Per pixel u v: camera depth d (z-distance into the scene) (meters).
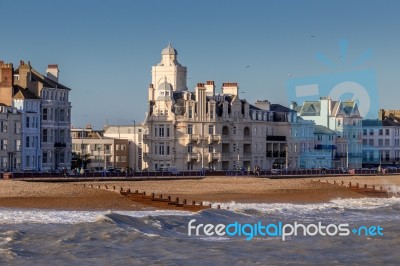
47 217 100.75
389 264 80.94
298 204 131.00
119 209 110.75
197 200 126.06
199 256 81.31
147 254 81.38
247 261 79.94
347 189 154.25
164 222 99.94
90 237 88.38
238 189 142.12
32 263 75.88
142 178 156.25
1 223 95.12
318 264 80.00
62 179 146.38
